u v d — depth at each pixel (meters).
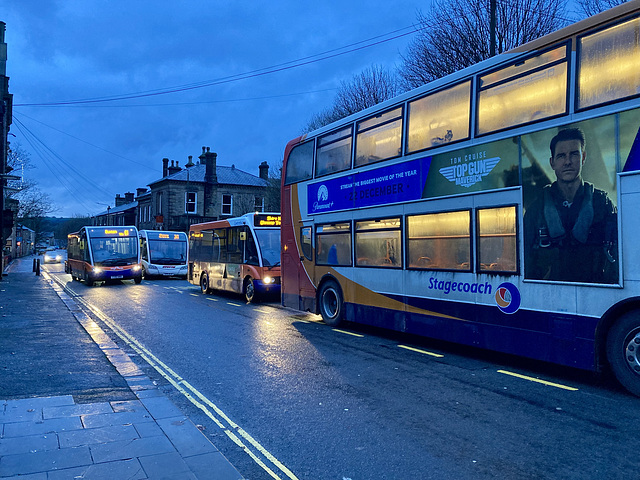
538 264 6.39
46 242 147.25
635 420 4.93
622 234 5.47
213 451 4.09
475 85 7.38
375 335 9.92
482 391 6.01
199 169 50.09
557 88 6.21
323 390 6.11
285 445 4.42
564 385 6.23
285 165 12.77
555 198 6.17
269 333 10.19
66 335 9.46
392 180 8.98
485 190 7.14
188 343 9.20
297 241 12.10
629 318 5.49
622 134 5.48
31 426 4.59
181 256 30.62
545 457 4.09
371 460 4.09
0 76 27.84
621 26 5.57
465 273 7.46
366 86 24.42
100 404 5.30
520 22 16.61
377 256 9.38
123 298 17.78
